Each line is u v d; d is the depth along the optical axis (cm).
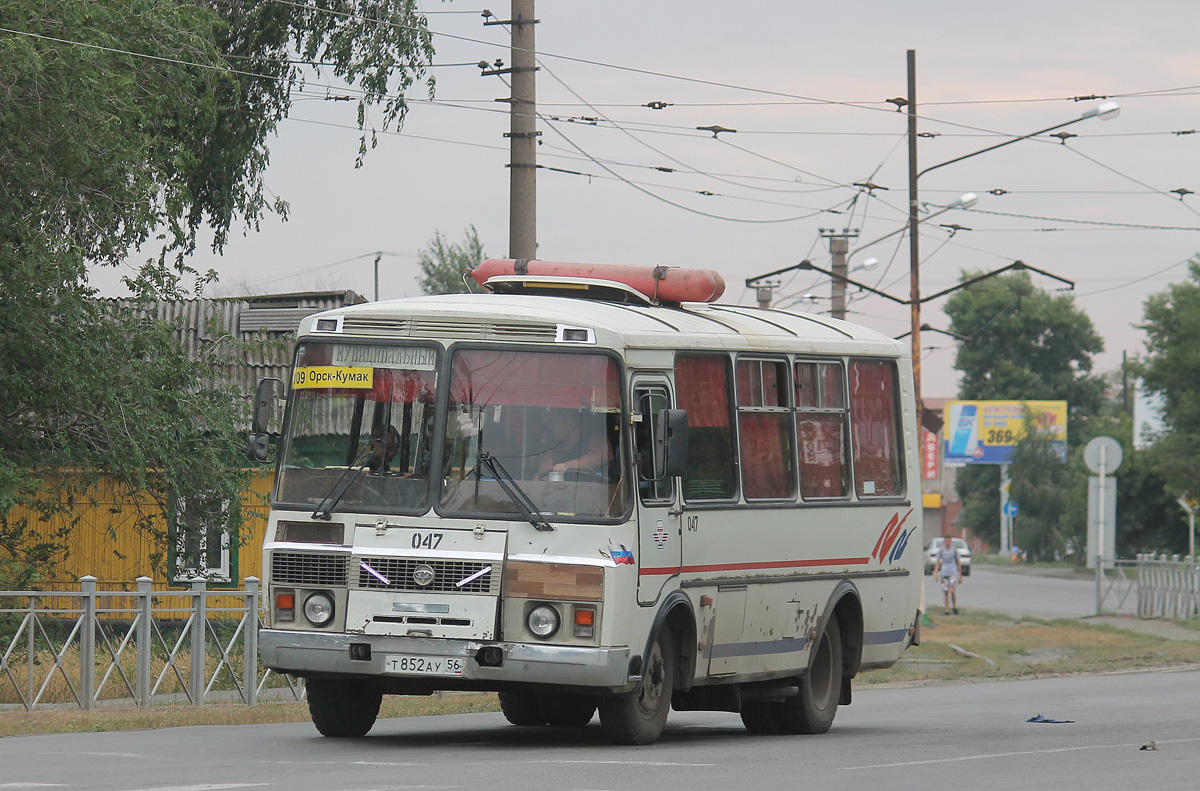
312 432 4262
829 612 5116
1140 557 13312
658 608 4266
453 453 4144
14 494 7244
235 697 6050
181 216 7925
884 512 5438
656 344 4369
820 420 5153
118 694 5781
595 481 4116
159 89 7850
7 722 4919
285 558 4178
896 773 3672
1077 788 3406
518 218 7769
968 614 13712
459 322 4222
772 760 3969
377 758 3844
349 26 9850
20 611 5509
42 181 7081
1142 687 7381
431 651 4047
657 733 4356
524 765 3662
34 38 6925
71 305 7244
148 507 9056
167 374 7788
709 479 4572
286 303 10831
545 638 4041
